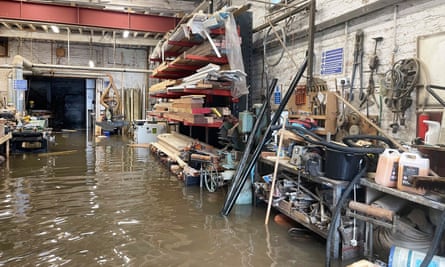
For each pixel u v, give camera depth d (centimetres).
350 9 412
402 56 343
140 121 1065
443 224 204
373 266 215
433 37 307
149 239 310
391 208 263
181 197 447
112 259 270
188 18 614
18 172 591
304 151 328
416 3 327
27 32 1100
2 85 1204
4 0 796
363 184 266
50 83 1686
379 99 366
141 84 1400
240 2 738
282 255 279
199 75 527
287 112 419
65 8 840
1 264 261
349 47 416
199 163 521
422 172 229
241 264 262
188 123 535
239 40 506
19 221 352
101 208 397
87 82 1510
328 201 301
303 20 514
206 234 322
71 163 686
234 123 506
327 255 257
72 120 1736
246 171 388
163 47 698
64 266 259
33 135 838
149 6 889
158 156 754
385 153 255
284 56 569
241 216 374
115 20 884
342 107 410
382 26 367
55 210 388
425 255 215
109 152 845
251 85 640
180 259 270
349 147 275
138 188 491
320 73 470
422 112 312
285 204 344
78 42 1291
